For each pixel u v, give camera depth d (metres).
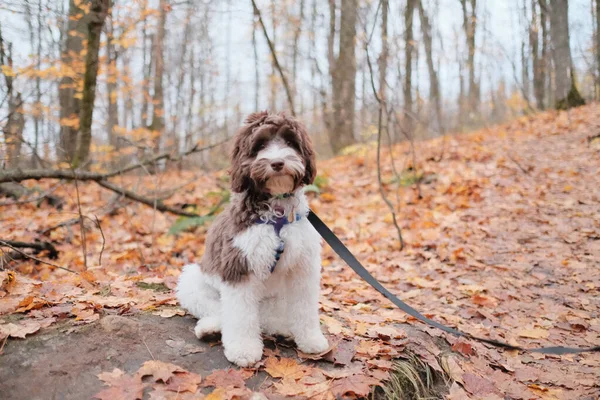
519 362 3.51
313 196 8.66
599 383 3.19
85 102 9.84
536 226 6.38
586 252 5.48
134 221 7.47
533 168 8.61
